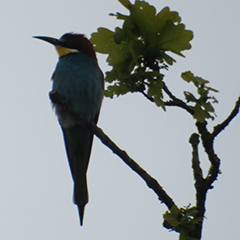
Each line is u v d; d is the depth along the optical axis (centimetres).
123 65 727
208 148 629
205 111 638
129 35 711
